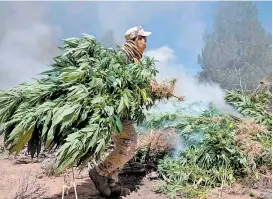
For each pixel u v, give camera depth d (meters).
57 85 3.40
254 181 4.39
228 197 4.01
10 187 4.29
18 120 3.30
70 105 3.20
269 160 4.73
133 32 3.98
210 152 4.55
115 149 3.83
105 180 3.94
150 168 4.85
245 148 4.60
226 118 5.38
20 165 5.31
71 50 3.55
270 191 4.16
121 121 3.69
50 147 3.39
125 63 3.76
